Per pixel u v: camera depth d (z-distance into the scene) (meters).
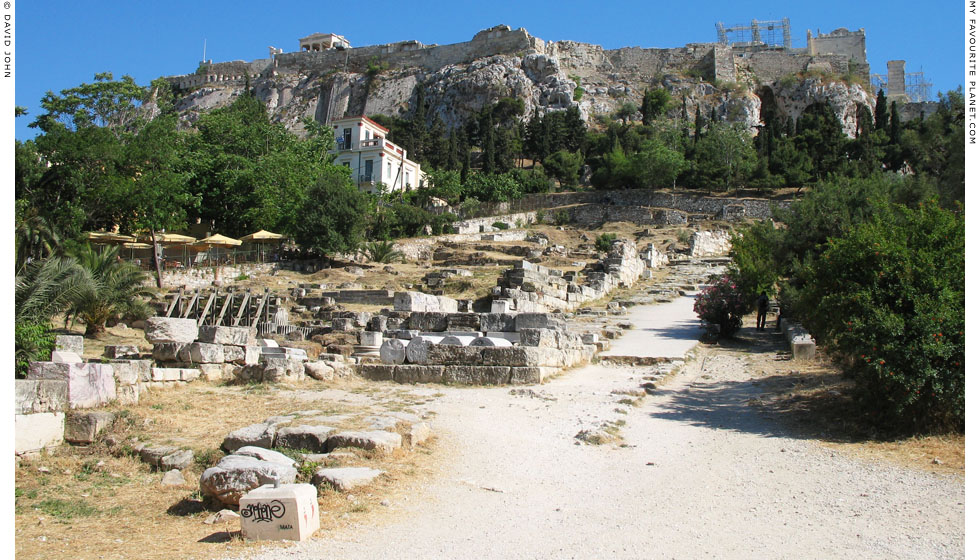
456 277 38.59
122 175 47.94
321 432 9.99
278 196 54.75
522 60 132.25
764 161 77.62
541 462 10.44
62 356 13.88
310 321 28.45
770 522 8.09
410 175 80.38
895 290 12.42
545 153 100.00
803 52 145.12
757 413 13.86
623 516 8.28
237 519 7.78
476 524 7.80
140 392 12.97
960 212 14.04
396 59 149.62
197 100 152.50
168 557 6.80
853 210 27.20
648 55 144.00
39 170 46.25
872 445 11.38
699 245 55.19
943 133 74.50
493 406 13.76
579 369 18.56
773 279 25.86
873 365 11.70
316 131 76.75
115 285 27.20
